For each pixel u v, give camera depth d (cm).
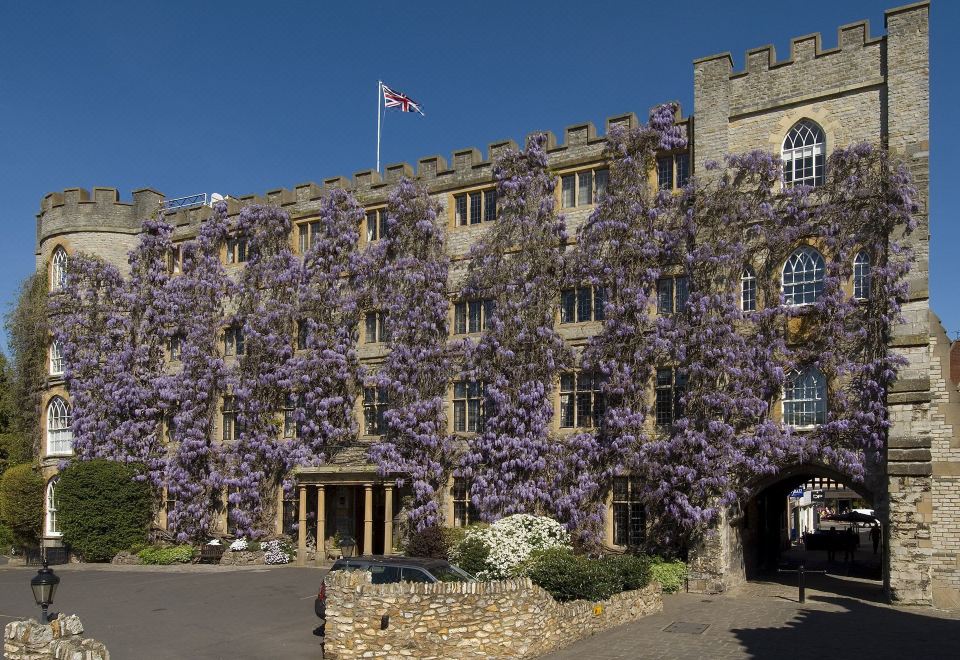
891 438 2169
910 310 2197
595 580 1811
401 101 3319
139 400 3562
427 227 3066
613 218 2686
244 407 3341
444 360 2972
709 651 1573
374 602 1527
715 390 2392
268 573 2786
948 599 2081
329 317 3241
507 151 2955
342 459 3075
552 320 2783
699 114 2609
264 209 3450
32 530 3812
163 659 1594
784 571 2902
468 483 2852
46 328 3869
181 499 3422
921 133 2259
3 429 4434
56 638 1339
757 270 2436
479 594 1531
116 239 3856
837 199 2331
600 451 2595
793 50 2495
